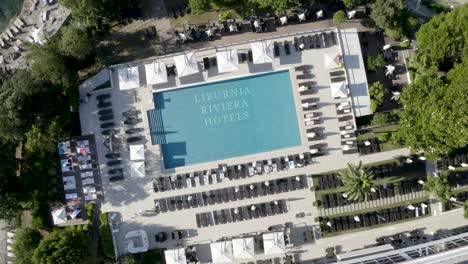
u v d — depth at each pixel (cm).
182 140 6116
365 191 5834
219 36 6075
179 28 6069
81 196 6094
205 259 6119
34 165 6053
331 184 6103
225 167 6056
